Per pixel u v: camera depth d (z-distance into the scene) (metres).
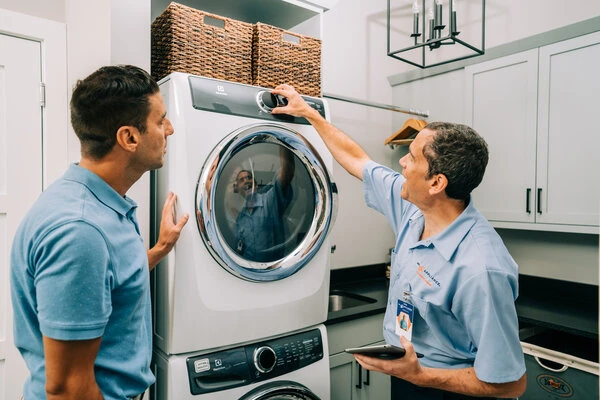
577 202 1.95
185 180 1.21
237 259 1.29
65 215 0.75
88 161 0.89
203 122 1.25
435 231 1.21
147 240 1.33
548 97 2.05
